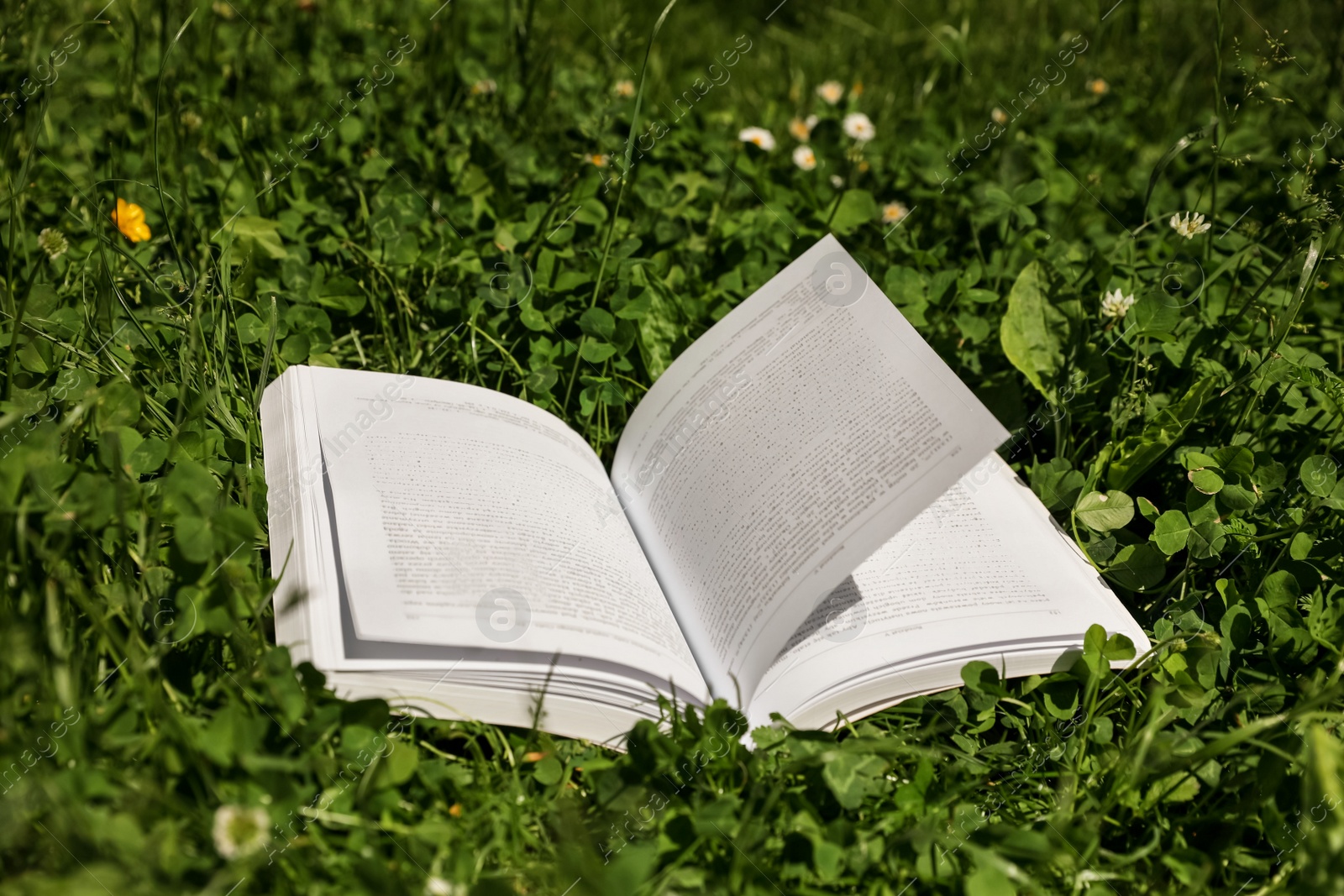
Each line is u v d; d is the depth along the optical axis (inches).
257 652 22.8
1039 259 29.2
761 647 23.7
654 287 30.3
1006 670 24.5
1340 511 26.7
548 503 25.2
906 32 46.3
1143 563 26.0
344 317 30.4
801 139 37.9
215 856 21.1
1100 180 35.9
